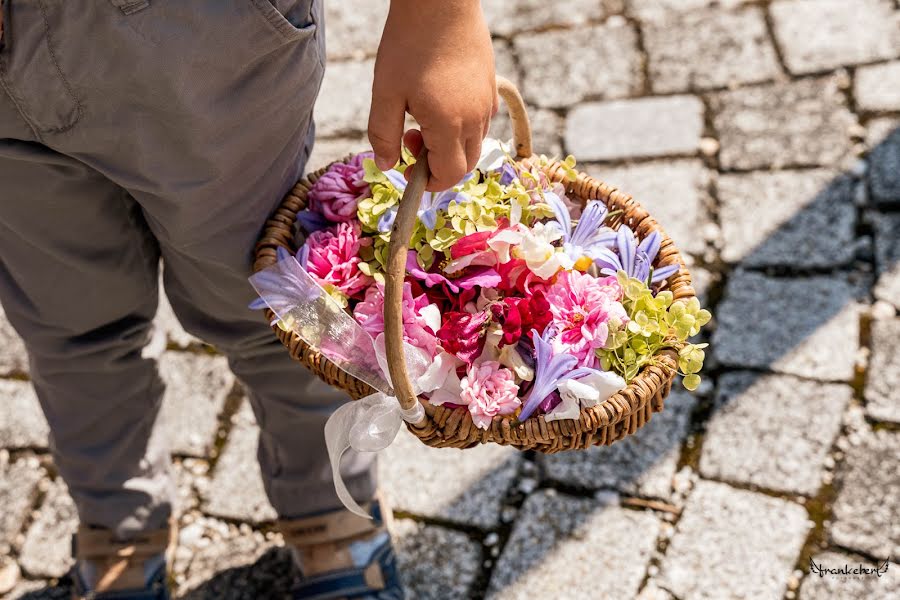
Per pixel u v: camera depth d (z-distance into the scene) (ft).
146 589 4.51
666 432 5.04
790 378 5.14
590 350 3.15
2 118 2.89
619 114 6.54
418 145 2.94
